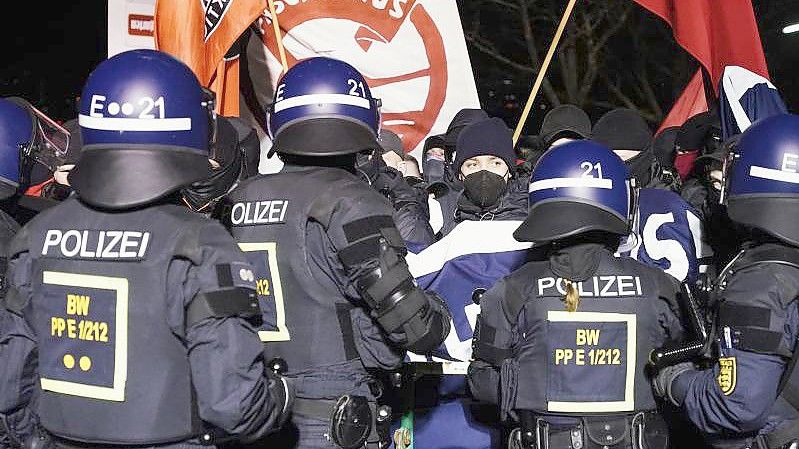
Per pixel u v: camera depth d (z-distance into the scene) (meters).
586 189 3.58
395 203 4.97
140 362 2.89
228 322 2.84
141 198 2.88
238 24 5.43
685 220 4.71
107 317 2.90
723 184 3.49
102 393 2.91
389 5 6.41
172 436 2.91
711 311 3.38
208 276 2.85
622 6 16.62
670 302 3.65
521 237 3.60
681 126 6.45
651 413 3.62
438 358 4.45
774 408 3.24
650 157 5.58
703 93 7.09
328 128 3.52
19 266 3.10
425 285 4.50
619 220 3.59
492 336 3.74
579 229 3.53
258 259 3.48
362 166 4.99
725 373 3.18
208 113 3.10
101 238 2.95
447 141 5.67
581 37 17.25
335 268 3.41
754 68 5.99
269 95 6.31
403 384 4.44
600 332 3.57
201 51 5.46
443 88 6.45
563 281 3.62
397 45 6.42
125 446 2.93
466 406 4.62
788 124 3.35
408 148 6.45
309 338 3.45
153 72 2.98
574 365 3.58
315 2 6.37
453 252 4.50
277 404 3.03
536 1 17.44
